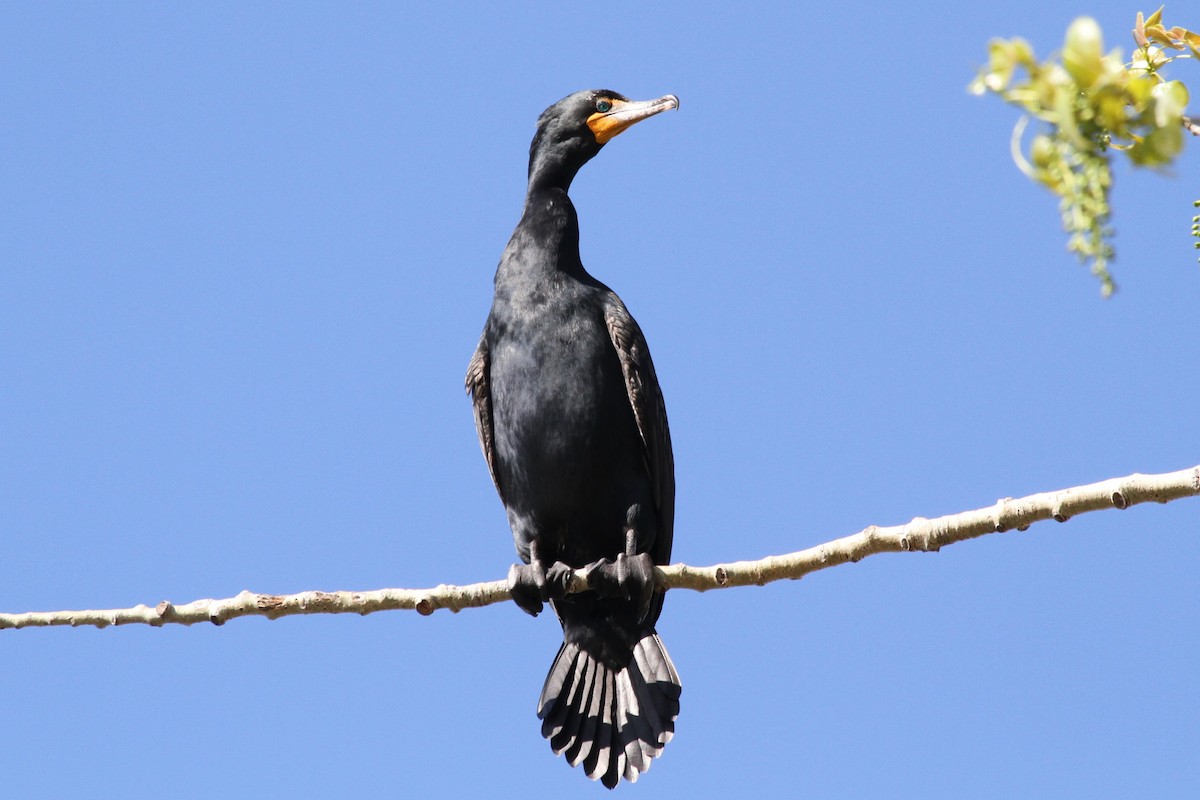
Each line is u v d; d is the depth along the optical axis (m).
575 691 12.49
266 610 10.33
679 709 12.20
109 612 10.44
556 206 13.61
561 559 12.96
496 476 13.26
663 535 13.15
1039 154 5.07
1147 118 4.96
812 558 9.41
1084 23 4.98
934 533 8.68
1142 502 7.76
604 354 12.66
